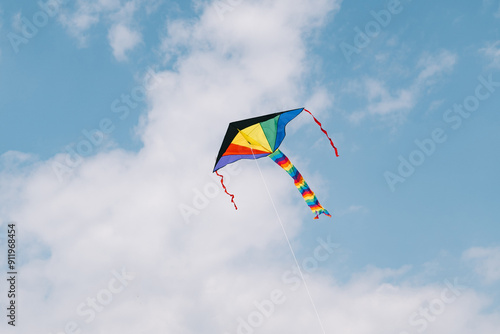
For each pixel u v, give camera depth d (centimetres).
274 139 1258
